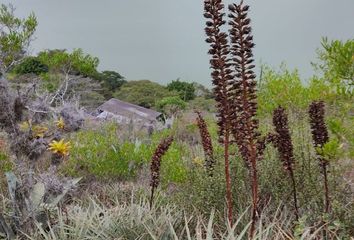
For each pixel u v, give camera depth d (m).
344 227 4.19
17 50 9.36
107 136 10.24
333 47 4.87
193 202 5.65
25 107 5.41
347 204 4.66
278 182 5.21
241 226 4.76
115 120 13.98
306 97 5.78
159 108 31.83
